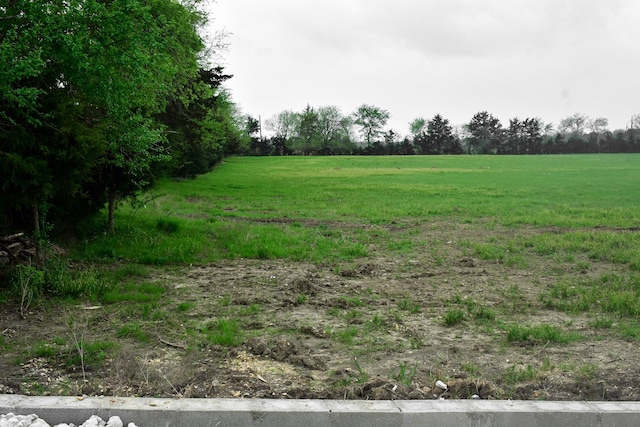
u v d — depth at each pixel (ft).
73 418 14.42
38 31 27.66
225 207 81.66
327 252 43.45
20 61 25.17
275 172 178.50
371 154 376.07
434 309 27.45
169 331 23.21
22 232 34.91
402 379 17.63
